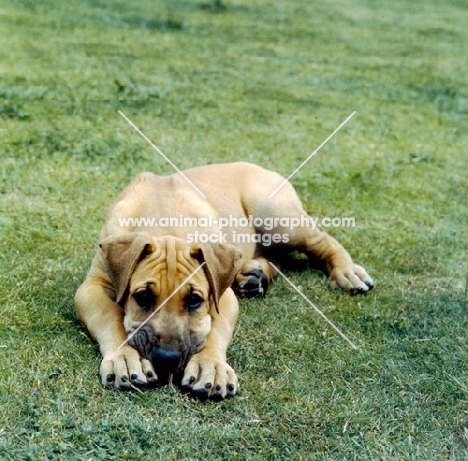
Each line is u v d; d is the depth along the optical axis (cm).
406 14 578
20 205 204
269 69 380
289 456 127
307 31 480
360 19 539
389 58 433
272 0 568
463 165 275
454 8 628
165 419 131
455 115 340
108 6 486
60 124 261
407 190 242
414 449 130
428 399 142
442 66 423
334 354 152
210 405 135
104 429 127
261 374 145
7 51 347
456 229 218
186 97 312
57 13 448
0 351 144
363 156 272
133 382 135
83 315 151
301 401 138
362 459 127
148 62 361
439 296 179
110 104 288
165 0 527
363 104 339
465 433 135
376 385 145
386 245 204
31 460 121
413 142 296
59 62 340
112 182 223
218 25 470
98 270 157
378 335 160
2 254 180
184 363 138
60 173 225
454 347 158
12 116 264
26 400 132
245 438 129
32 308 158
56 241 188
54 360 142
